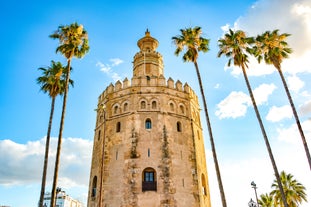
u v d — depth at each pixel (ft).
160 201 102.37
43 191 78.13
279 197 184.14
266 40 110.32
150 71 154.10
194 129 129.08
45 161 84.53
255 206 119.03
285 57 108.99
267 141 93.61
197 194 110.63
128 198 102.83
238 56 107.76
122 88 132.05
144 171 109.50
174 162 112.06
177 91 133.69
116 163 113.19
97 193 112.37
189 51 106.73
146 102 124.67
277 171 88.74
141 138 114.93
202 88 98.32
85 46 104.78
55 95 107.55
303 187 183.93
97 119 140.87
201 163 125.70
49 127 93.40
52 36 100.58
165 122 120.26
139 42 173.58
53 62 113.39
